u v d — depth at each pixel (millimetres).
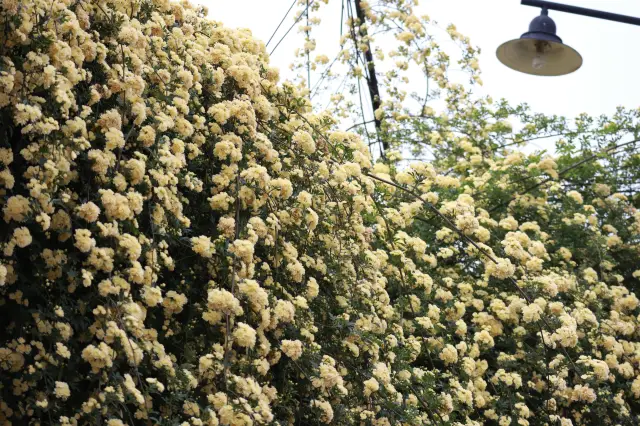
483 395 5082
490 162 6863
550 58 6070
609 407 5555
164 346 3375
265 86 4227
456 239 5840
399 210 5422
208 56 3869
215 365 3146
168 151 3314
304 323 3695
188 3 4246
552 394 5238
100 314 2887
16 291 2916
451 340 5105
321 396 3750
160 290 3059
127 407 3107
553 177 6473
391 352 4195
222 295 3146
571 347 5449
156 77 3484
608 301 6168
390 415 4059
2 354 2834
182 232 3479
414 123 7449
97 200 3053
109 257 2918
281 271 3801
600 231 6438
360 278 4293
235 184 3643
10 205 2764
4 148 2846
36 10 2912
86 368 3031
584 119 7312
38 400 2877
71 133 2945
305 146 4055
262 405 3068
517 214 6602
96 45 3205
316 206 4129
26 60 2922
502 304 5352
